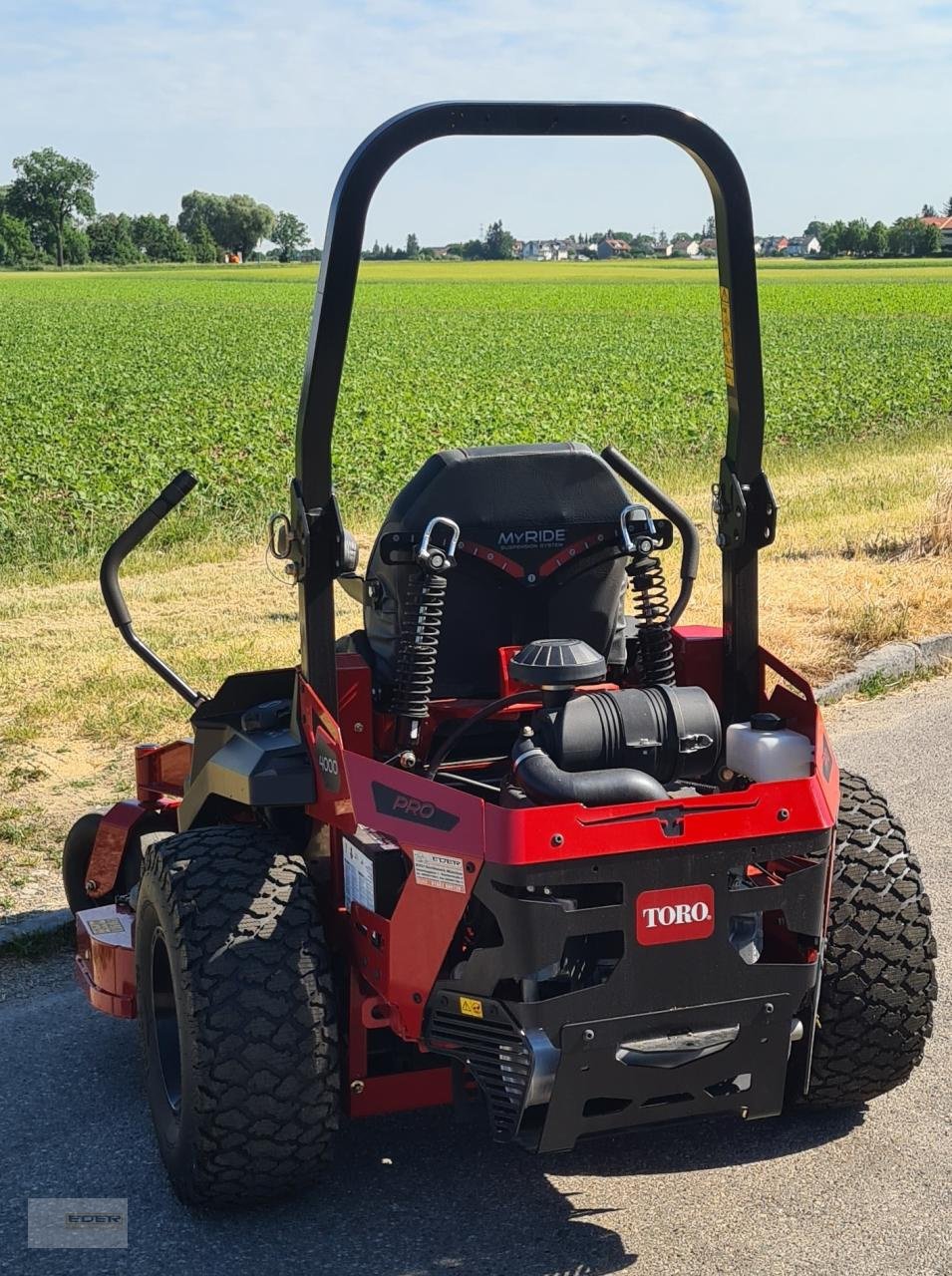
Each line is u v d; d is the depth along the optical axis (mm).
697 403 24812
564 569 3887
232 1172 3506
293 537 3506
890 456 17750
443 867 3277
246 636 9664
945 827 6441
